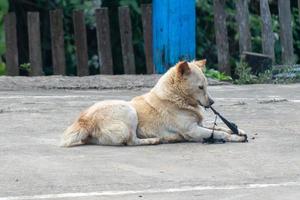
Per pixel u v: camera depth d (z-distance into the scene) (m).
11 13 21.44
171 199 9.77
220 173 10.95
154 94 12.95
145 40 21.09
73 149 12.48
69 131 12.78
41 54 22.33
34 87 19.08
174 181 10.56
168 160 11.70
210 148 12.47
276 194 9.98
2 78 19.66
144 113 12.88
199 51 23.52
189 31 20.39
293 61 21.84
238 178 10.70
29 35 21.22
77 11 21.12
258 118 15.04
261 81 20.53
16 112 15.74
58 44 21.28
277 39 22.67
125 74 21.33
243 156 11.90
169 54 20.34
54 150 12.42
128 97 17.56
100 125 12.68
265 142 12.87
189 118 12.81
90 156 11.97
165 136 12.87
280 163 11.48
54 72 21.36
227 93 18.27
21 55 23.81
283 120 14.81
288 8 21.70
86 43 21.39
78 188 10.27
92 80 19.62
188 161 11.62
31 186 10.38
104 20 21.12
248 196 9.90
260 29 23.22
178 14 20.23
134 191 10.11
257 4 23.91
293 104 16.64
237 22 21.52
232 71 22.31
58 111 15.84
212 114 15.38
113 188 10.26
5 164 11.52
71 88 19.08
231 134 12.99
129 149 12.47
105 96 17.73
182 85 12.69
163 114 12.80
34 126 14.40
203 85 12.72
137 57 23.17
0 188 10.29
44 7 23.53
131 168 11.24
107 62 21.23
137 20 23.12
